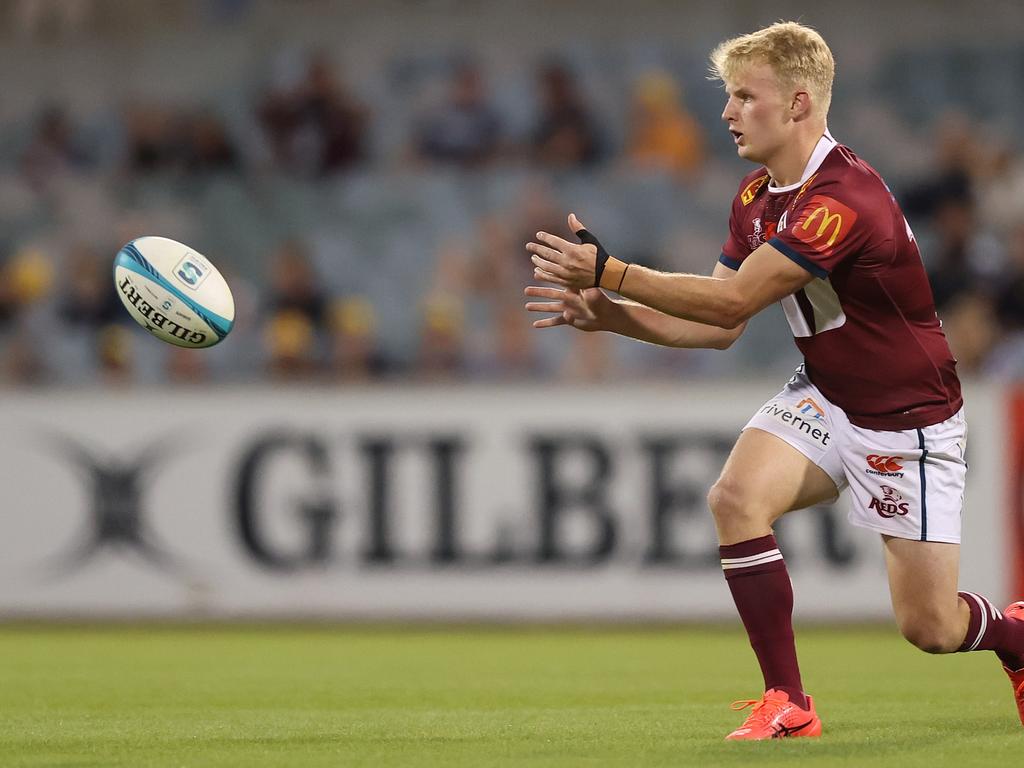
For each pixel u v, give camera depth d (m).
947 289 46.03
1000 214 50.62
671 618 38.31
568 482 38.84
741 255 16.86
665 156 55.09
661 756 14.30
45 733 17.08
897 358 15.57
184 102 60.12
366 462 39.44
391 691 22.80
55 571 40.50
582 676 25.30
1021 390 37.41
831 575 37.78
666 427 38.53
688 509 38.38
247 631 36.50
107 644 32.56
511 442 39.06
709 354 47.41
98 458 40.38
